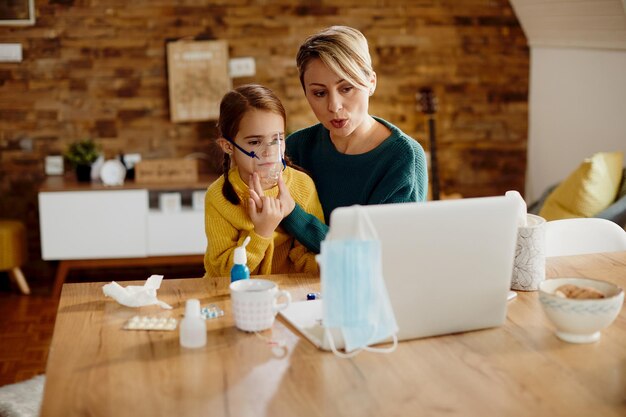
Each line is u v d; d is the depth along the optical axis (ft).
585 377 5.08
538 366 5.24
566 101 16.44
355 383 5.00
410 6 17.33
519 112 18.07
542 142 17.54
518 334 5.76
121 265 16.22
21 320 14.62
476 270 5.67
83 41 16.58
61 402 4.76
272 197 7.04
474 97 17.88
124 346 5.55
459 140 18.04
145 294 6.26
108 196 15.75
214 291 6.65
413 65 17.58
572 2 14.61
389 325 5.41
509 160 18.26
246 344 5.57
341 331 5.39
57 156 16.84
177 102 16.74
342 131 6.73
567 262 7.43
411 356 5.39
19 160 16.78
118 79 16.79
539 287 5.77
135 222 15.93
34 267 17.11
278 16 17.01
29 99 16.62
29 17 16.29
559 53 16.57
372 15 17.28
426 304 5.60
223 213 6.99
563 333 5.65
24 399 10.75
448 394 4.86
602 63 15.10
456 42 17.58
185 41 16.70
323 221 7.47
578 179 13.34
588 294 5.59
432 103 17.13
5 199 16.85
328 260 5.22
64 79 16.65
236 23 16.92
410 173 6.97
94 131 16.90
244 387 4.94
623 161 14.43
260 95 6.77
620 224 12.94
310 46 6.56
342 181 7.35
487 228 5.61
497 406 4.72
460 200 5.53
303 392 4.88
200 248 16.21
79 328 5.86
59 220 15.70
